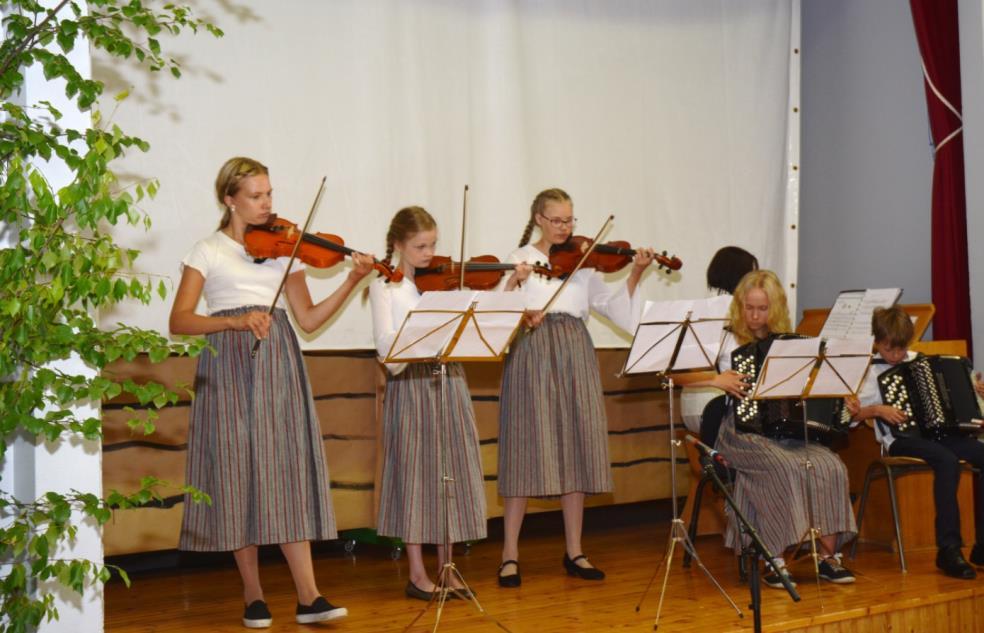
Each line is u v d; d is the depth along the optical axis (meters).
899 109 6.00
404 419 3.72
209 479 3.34
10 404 2.51
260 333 3.21
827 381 3.71
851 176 6.29
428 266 3.80
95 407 2.93
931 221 5.70
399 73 4.74
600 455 4.04
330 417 4.64
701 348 3.67
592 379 4.08
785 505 3.89
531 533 5.30
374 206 4.67
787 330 4.09
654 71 5.51
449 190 4.87
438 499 3.68
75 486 2.92
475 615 3.58
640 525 5.53
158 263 4.19
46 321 2.53
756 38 5.81
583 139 5.29
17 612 2.56
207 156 4.30
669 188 5.54
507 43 5.04
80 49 2.93
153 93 4.18
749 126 5.78
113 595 4.03
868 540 4.77
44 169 2.86
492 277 3.99
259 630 3.42
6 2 2.77
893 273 6.06
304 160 4.52
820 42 6.46
